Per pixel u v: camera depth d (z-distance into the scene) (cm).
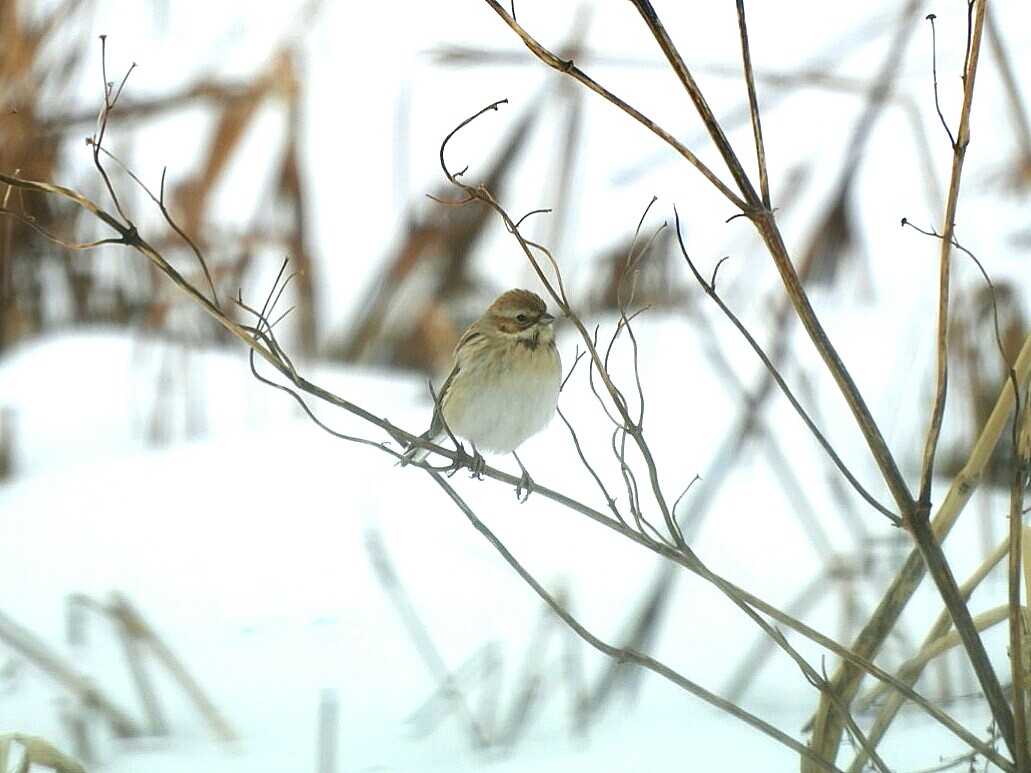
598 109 1802
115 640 985
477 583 1032
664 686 916
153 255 636
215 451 1273
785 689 912
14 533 1152
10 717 882
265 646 969
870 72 1762
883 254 1453
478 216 1580
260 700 903
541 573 1038
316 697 903
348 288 1625
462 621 989
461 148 1777
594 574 1033
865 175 1585
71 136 1576
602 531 1089
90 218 1575
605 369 649
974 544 1059
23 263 1566
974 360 1162
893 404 1211
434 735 855
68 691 911
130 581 1064
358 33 1983
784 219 1552
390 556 1075
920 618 961
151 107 1589
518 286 1520
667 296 1451
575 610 988
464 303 1571
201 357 1502
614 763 816
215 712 864
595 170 1689
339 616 995
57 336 1575
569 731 867
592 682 920
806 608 974
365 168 1764
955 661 902
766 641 906
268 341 649
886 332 1322
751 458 1164
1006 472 1142
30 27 1530
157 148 1734
